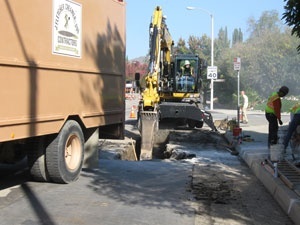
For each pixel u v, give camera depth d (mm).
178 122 16266
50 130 5809
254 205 5574
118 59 8086
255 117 22906
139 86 13578
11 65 5004
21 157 6539
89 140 7496
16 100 5109
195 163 8625
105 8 7465
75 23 6414
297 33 6109
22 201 5340
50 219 4691
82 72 6656
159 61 13703
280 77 32250
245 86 34125
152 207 5297
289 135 7789
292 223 4879
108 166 7969
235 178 7234
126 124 18047
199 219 4906
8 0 4953
